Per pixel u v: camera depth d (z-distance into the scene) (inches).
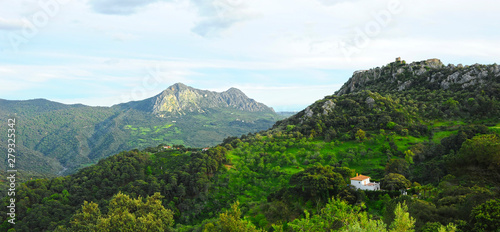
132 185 5004.9
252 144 6678.2
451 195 2416.3
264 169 5516.7
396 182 3602.4
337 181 3681.1
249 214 3924.7
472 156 2642.7
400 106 6594.5
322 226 1781.5
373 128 6063.0
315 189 3624.5
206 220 3914.9
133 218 3607.3
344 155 5319.9
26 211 4736.7
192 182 4975.4
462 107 6087.6
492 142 2556.6
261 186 4997.5
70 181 5649.6
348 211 1924.2
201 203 4712.1
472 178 2578.7
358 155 5236.2
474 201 1964.8
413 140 5487.2
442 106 6338.6
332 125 6501.0
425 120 6161.4
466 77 6919.3
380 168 4763.8
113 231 3489.2
